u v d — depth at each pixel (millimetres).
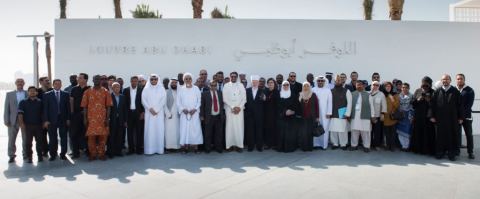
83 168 6055
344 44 9734
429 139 6938
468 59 9961
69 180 5293
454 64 9938
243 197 4414
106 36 9516
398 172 5621
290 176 5398
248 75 9625
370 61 9773
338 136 7762
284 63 9656
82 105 6641
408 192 4582
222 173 5609
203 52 9578
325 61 9703
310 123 7469
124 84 9516
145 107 7160
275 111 7633
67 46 9477
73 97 6906
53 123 6641
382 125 7641
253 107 7504
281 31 9664
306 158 6730
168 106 7531
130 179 5305
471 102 6715
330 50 9703
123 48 9523
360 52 9766
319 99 7844
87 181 5223
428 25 9859
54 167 6164
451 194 4496
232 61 9609
